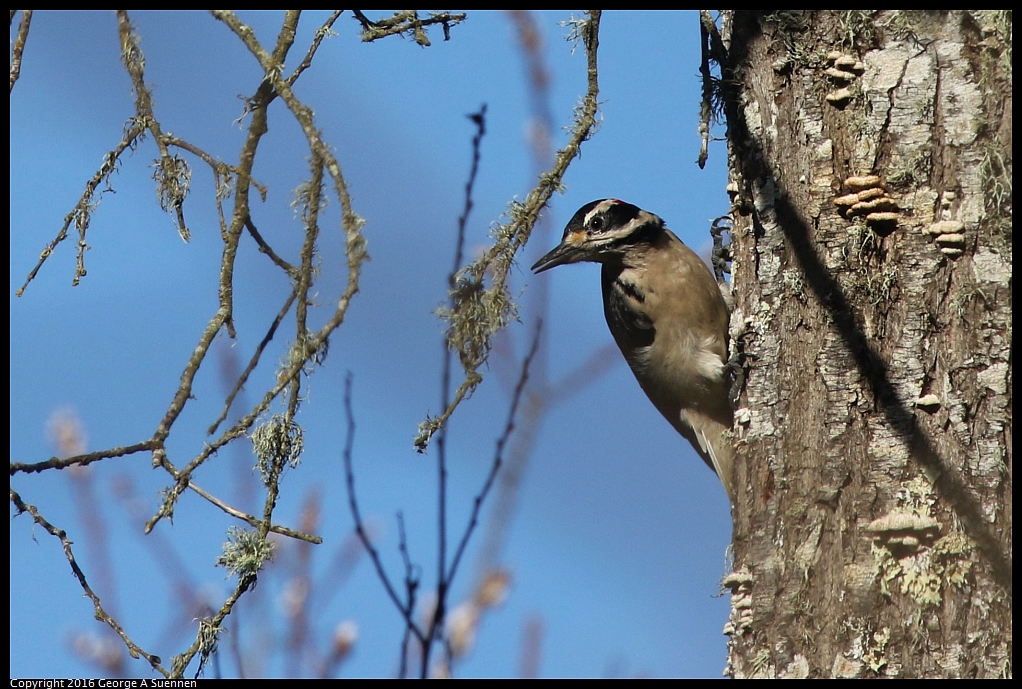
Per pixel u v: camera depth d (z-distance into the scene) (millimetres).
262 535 7250
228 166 7746
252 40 7609
